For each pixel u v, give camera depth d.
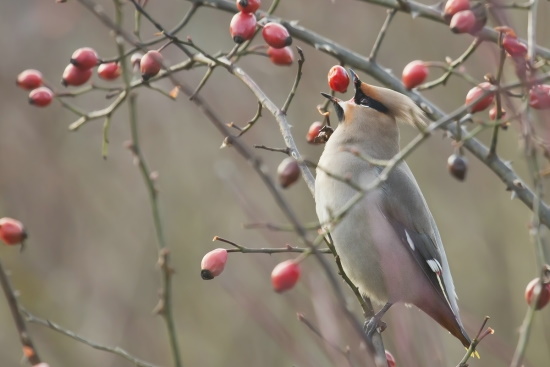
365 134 9.02
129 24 14.86
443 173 14.05
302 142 13.61
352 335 8.07
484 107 7.80
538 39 12.58
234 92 14.27
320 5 14.16
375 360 5.71
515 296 13.27
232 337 13.75
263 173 5.88
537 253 6.60
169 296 6.82
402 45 13.95
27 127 14.65
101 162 14.87
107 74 8.45
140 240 14.34
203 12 15.01
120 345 13.35
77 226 14.37
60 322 13.59
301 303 10.29
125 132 15.05
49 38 14.91
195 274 14.11
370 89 9.08
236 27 7.88
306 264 11.00
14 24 14.86
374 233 8.78
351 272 8.93
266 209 13.61
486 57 9.26
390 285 8.85
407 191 9.02
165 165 14.79
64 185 14.45
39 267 13.99
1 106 14.60
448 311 8.84
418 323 8.46
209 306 13.95
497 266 13.48
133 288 13.95
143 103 15.08
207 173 14.65
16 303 6.32
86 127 15.00
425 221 9.13
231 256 14.05
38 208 14.28
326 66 13.63
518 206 13.50
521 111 6.97
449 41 13.80
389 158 9.00
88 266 14.06
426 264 8.98
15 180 14.32
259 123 13.95
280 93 13.84
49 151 14.60
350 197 8.73
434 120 8.82
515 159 13.31
